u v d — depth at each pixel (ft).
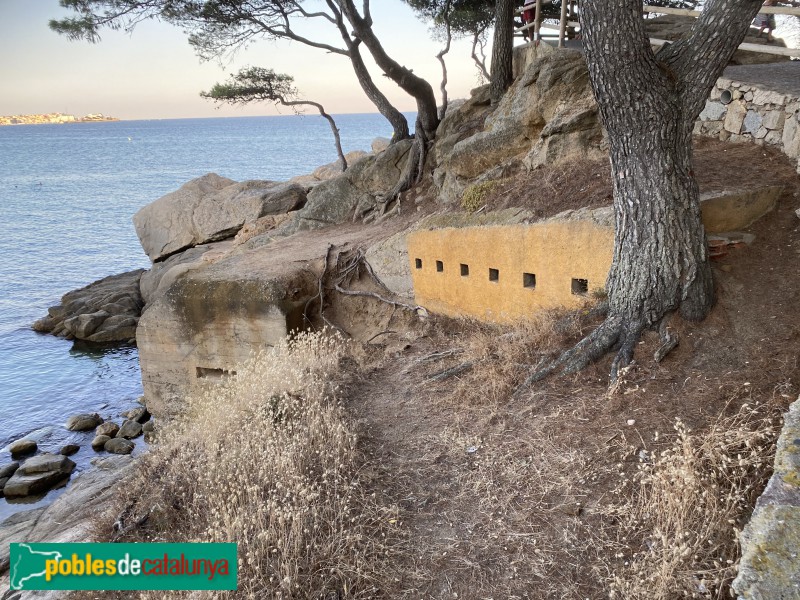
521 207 29.14
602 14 18.19
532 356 23.22
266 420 21.70
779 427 15.20
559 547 14.73
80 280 108.37
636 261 20.74
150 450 26.08
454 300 33.17
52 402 55.88
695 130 34.42
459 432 20.62
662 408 17.81
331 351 30.91
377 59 49.78
